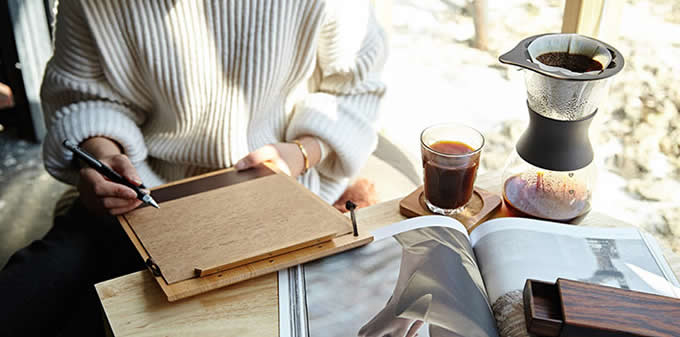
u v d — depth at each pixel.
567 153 0.70
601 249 0.70
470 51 1.43
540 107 0.69
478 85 1.44
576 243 0.71
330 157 1.22
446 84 1.52
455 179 0.75
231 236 0.71
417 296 0.62
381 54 1.24
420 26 1.52
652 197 1.22
